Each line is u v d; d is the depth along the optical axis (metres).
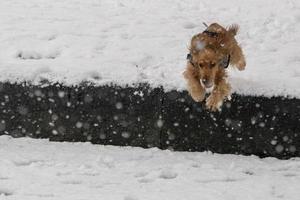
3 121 11.58
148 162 10.55
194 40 10.18
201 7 15.15
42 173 9.82
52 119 11.48
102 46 12.56
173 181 9.75
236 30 10.88
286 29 13.59
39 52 12.25
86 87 11.30
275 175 10.10
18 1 15.12
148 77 11.37
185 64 11.86
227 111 11.05
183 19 14.23
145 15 14.43
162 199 8.99
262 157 11.19
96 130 11.46
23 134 11.60
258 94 10.95
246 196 9.16
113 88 11.26
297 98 10.91
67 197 8.93
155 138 11.37
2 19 13.74
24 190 9.13
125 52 12.31
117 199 8.92
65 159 10.50
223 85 10.28
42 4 14.95
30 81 11.38
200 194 9.22
